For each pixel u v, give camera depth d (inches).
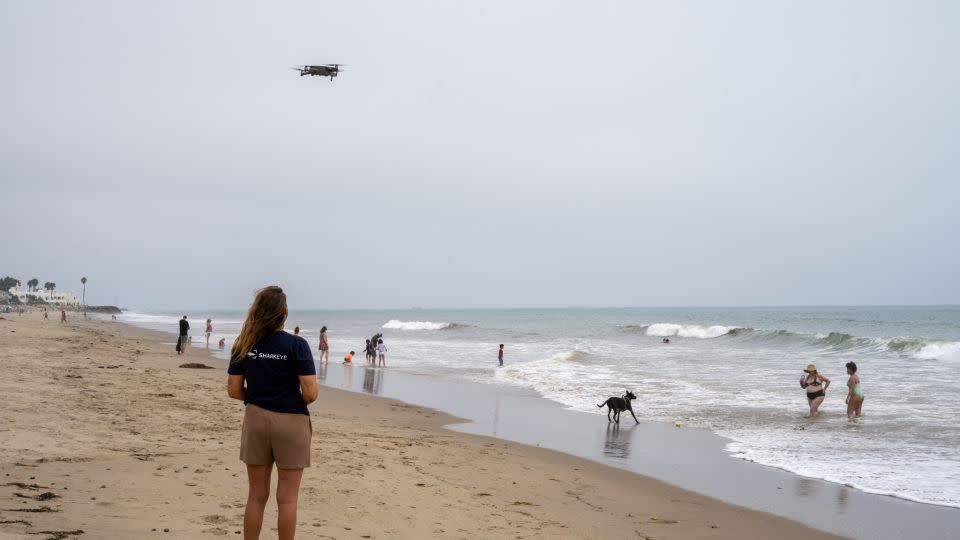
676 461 456.8
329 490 286.2
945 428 552.7
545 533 270.4
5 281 7588.6
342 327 3390.7
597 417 647.1
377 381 946.7
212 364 996.6
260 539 205.8
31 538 175.0
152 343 1480.1
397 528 246.5
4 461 266.5
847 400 610.2
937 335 1968.5
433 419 621.3
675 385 866.8
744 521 319.0
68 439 320.2
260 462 170.7
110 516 208.5
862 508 343.0
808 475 414.6
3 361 639.1
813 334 1566.2
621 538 277.1
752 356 1273.4
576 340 2054.6
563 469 419.2
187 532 201.9
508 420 627.5
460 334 2568.9
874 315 4788.4
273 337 171.6
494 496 325.7
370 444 419.2
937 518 326.0
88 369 651.5
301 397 173.0
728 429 577.9
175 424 395.9
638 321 4352.9
